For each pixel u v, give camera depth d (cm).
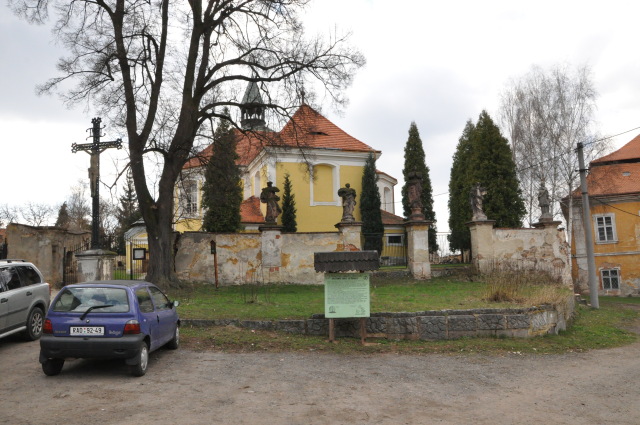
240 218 2817
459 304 1269
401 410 643
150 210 1695
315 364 890
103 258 1748
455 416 625
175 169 1747
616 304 2441
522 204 2983
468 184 3095
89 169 1816
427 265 1986
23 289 1020
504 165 2989
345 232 1947
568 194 3409
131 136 1672
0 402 642
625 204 3447
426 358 958
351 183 3297
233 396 685
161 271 1684
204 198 2725
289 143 1994
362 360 931
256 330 1102
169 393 689
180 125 1736
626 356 1059
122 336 740
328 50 1858
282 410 630
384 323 1097
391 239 2217
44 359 743
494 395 728
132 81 1759
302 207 3175
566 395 738
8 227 2189
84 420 576
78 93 1769
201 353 941
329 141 3322
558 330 1278
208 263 1873
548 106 3306
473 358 966
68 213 5853
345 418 605
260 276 1902
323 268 1009
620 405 693
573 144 3192
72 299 764
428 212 3916
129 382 738
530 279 1855
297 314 1188
